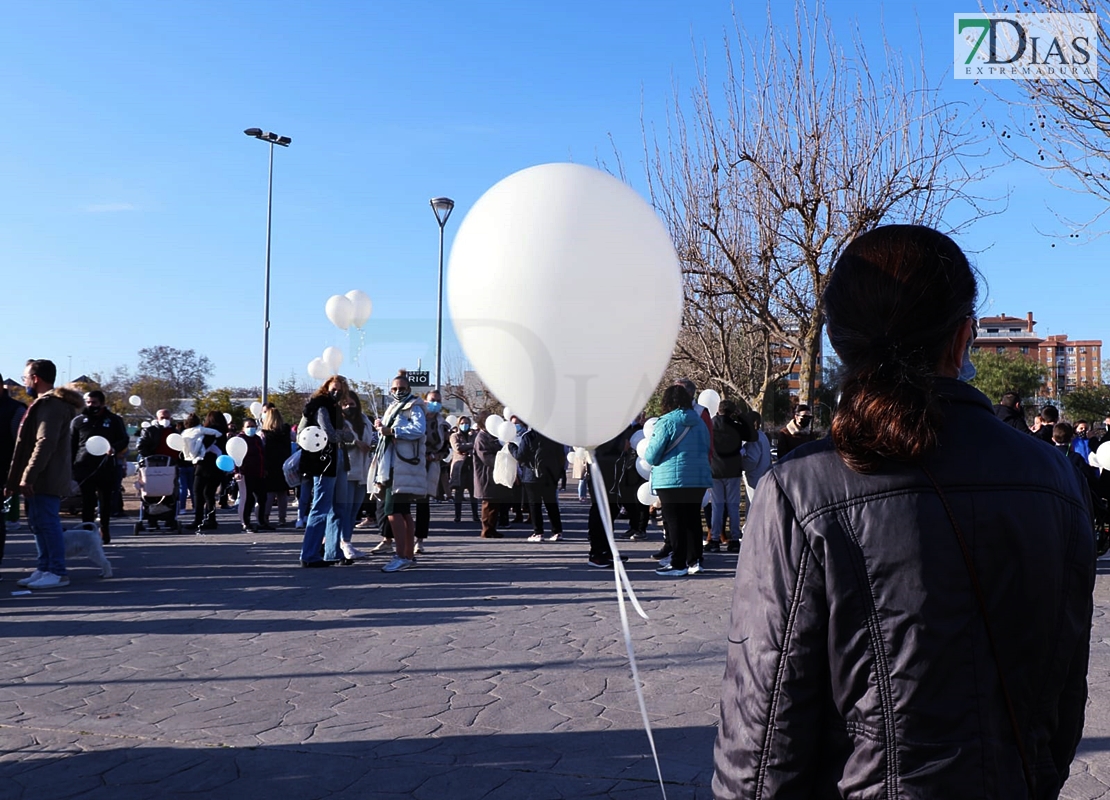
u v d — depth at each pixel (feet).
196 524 41.98
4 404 26.11
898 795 3.71
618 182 6.40
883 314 4.16
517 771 11.58
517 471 35.81
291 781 11.21
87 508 34.50
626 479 37.58
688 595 23.91
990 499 3.87
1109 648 17.47
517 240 5.94
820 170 44.93
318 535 29.27
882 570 3.83
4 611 21.72
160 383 145.38
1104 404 224.94
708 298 52.90
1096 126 32.30
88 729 13.08
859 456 3.95
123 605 22.48
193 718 13.57
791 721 3.92
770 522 4.13
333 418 29.17
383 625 20.07
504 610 21.81
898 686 3.75
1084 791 10.94
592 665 16.61
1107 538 24.43
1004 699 3.80
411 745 12.47
